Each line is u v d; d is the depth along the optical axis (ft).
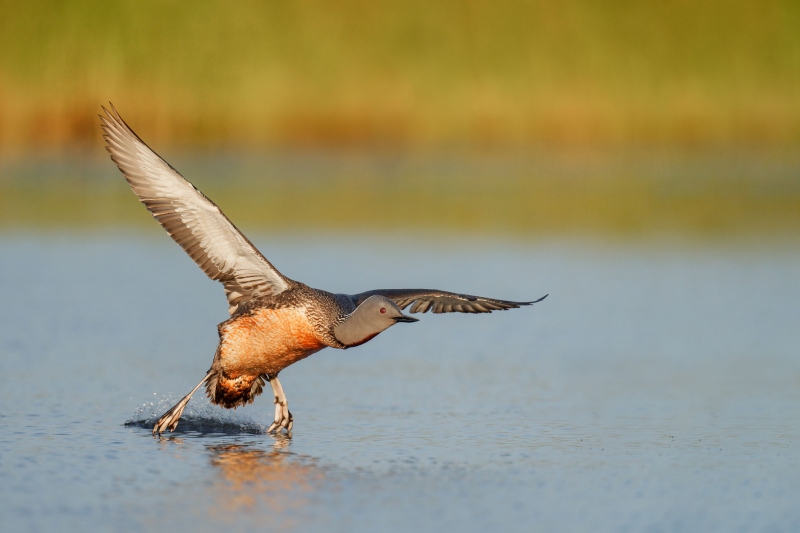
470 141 132.67
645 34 145.28
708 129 139.03
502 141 133.08
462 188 100.78
